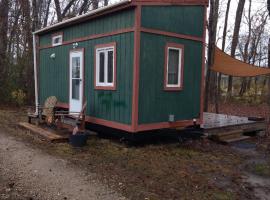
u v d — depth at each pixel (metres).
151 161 7.18
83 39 9.87
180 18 8.95
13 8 18.05
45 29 11.74
